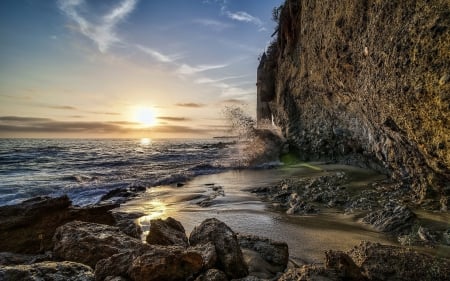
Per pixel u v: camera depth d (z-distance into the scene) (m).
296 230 6.42
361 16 8.59
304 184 11.48
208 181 14.47
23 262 4.61
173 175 16.23
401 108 6.36
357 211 7.77
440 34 4.81
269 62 28.41
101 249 4.33
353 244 5.51
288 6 21.47
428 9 5.17
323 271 3.28
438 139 5.45
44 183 14.47
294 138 21.20
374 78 7.69
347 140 14.89
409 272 3.38
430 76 5.11
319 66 14.62
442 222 6.00
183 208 9.09
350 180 11.28
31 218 5.93
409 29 5.74
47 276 3.25
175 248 3.63
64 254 4.41
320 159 18.62
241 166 19.41
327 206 8.58
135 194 11.80
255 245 4.75
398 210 6.60
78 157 30.84
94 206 6.66
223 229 4.39
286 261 4.58
